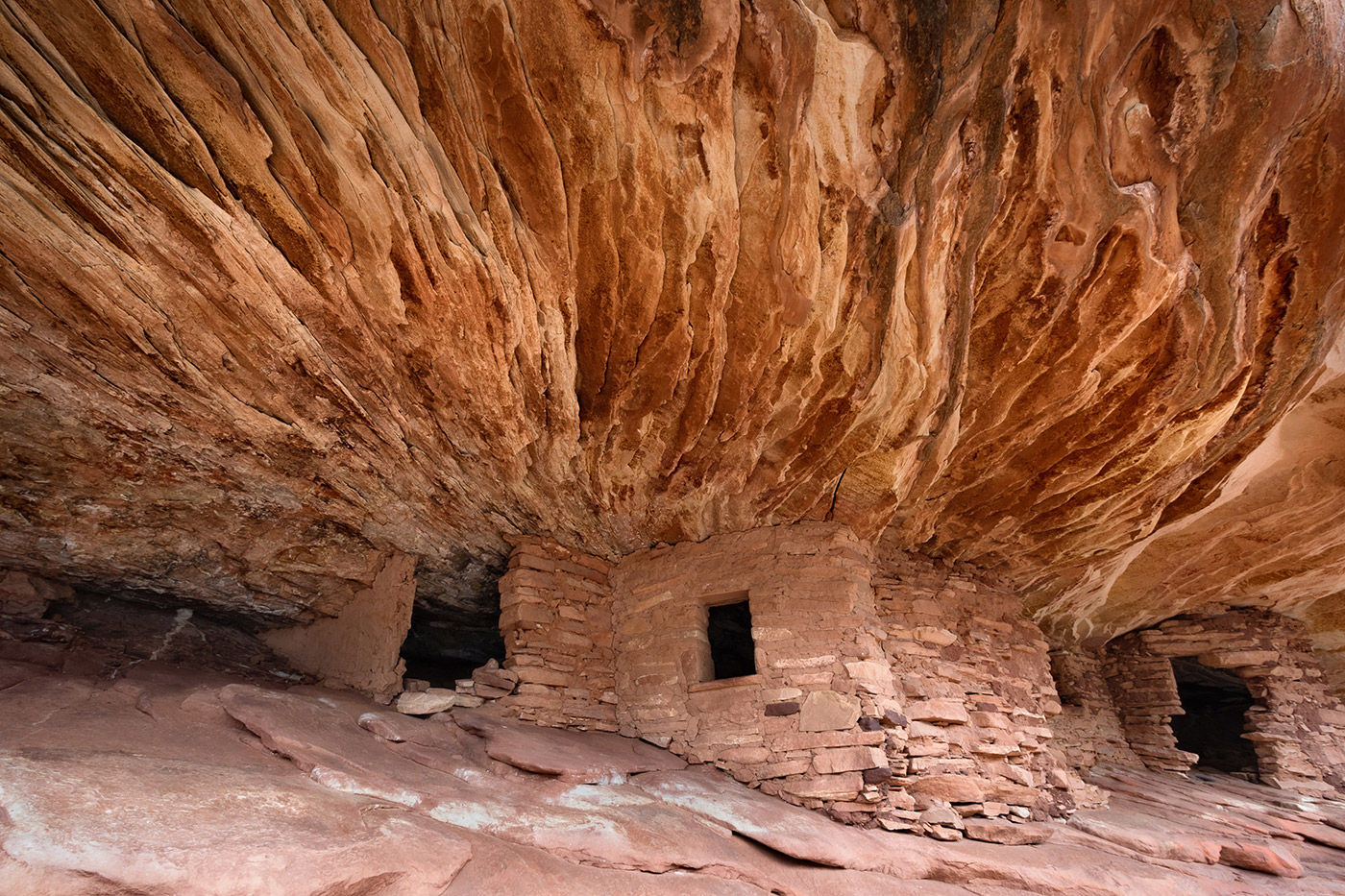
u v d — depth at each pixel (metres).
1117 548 6.67
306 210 3.16
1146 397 4.83
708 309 3.97
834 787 4.66
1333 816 7.00
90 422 3.90
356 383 4.06
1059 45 3.40
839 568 5.29
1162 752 8.27
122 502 4.41
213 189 3.00
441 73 2.90
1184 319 4.43
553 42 2.88
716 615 7.43
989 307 4.36
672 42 2.95
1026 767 5.80
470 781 3.96
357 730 4.29
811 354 4.32
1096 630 8.56
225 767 3.24
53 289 3.27
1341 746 7.95
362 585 5.61
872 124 3.46
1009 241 4.03
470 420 4.41
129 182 2.92
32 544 4.43
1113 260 4.03
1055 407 4.88
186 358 3.69
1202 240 4.08
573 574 5.87
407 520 5.29
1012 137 3.64
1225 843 5.52
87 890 2.16
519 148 3.18
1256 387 5.12
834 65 3.25
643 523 5.66
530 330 3.88
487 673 5.20
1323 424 5.75
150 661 4.83
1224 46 3.55
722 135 3.25
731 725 5.11
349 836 2.79
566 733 5.15
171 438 4.11
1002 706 5.96
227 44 2.69
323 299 3.52
